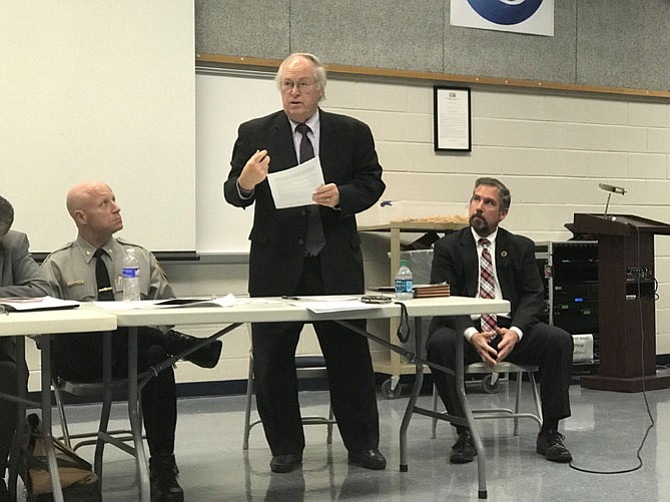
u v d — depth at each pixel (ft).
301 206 9.79
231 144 16.46
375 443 10.41
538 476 9.82
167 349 9.33
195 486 9.60
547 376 10.59
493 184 11.44
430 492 9.17
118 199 15.39
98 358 9.27
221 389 16.62
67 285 9.73
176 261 15.79
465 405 9.21
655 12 20.16
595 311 17.85
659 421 13.35
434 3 18.10
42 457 8.68
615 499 8.81
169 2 15.70
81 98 15.15
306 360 11.30
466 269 11.33
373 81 17.67
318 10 17.17
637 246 16.72
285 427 10.32
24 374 7.88
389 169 17.84
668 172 20.13
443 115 18.17
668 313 20.20
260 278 9.98
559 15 19.24
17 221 14.78
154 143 15.61
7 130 14.70
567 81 19.31
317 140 10.03
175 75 15.75
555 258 17.52
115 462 11.07
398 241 16.17
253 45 16.69
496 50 18.66
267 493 9.25
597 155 19.65
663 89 20.22
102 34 15.28
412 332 16.06
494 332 10.76
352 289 9.98
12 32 14.74
